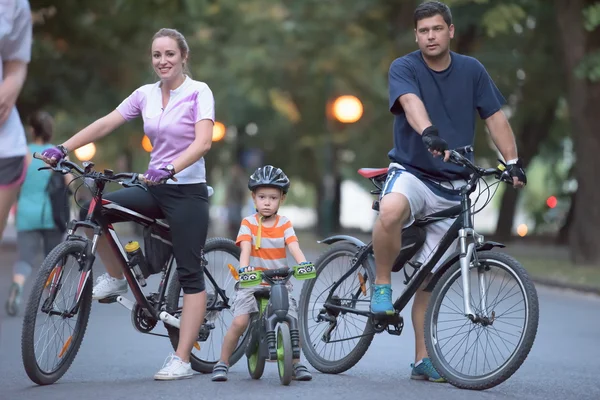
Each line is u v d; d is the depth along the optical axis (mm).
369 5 96688
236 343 23672
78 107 91125
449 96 22859
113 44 89250
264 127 135875
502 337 21328
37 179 38156
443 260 22781
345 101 75125
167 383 22297
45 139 38906
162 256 23641
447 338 22172
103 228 22750
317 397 20250
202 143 22547
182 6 82625
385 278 22906
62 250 21938
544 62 85625
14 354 27406
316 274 23969
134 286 23141
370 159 119312
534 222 124312
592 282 52812
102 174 22156
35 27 86750
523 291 20953
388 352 28391
